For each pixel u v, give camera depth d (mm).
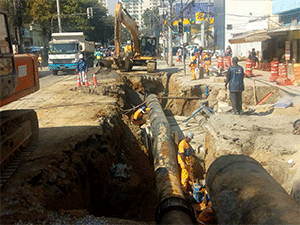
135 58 25406
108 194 8812
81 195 7094
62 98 15438
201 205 9258
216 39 51406
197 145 12914
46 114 11836
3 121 5926
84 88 17609
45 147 7598
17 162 6625
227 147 9375
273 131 9500
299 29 21641
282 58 26531
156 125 12430
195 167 11945
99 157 8859
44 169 6457
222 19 45969
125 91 19797
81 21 46375
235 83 11617
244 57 36094
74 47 27500
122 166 9781
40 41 48906
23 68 6766
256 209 4398
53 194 6090
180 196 6625
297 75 16781
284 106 13203
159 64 38125
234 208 4805
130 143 12531
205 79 21547
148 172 11531
